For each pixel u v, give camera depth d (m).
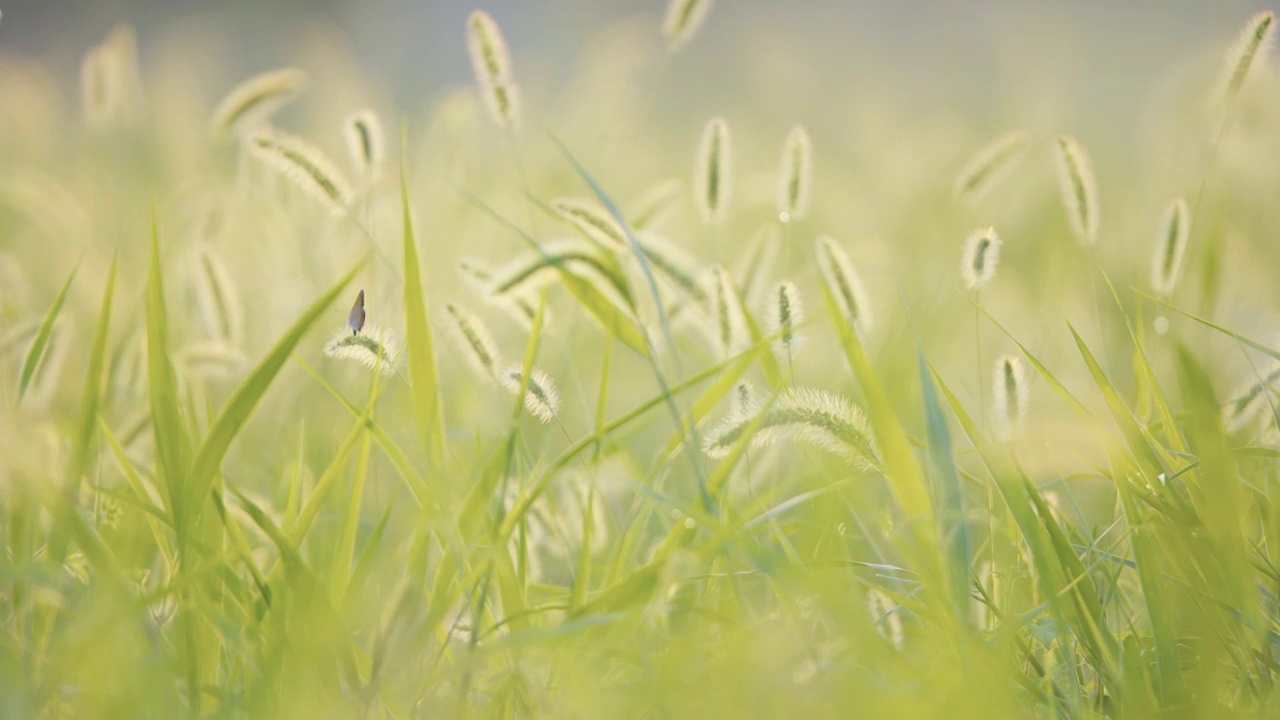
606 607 1.40
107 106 1.83
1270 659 1.40
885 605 1.43
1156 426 1.48
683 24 1.72
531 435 1.68
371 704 1.39
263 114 1.68
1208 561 1.41
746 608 1.43
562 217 1.50
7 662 1.38
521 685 1.41
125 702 1.37
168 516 1.41
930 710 1.36
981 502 1.51
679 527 1.41
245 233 1.85
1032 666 1.43
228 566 1.42
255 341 1.77
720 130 1.59
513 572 1.42
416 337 1.42
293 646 1.38
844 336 1.40
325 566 1.46
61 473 1.44
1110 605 1.47
